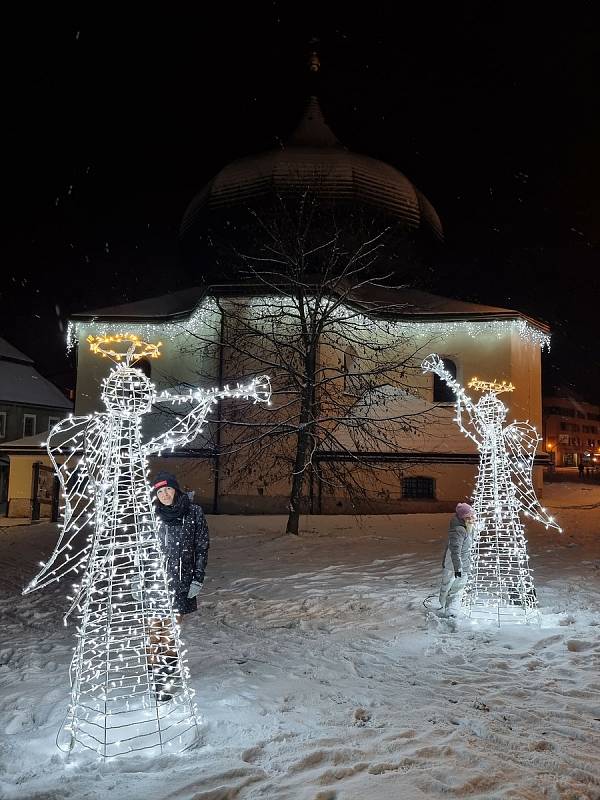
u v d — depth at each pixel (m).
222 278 28.84
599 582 11.19
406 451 24.02
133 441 5.58
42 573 5.16
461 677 6.39
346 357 24.38
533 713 5.36
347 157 28.55
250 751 4.66
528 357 26.89
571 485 37.59
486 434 9.09
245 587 11.77
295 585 11.73
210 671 6.71
